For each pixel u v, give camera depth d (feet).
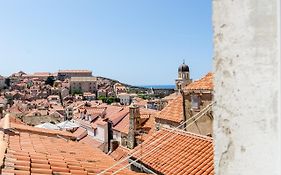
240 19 5.85
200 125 63.10
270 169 5.55
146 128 114.73
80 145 44.14
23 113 249.14
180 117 73.00
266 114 5.58
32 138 38.63
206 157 37.06
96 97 532.73
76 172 23.06
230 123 6.01
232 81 5.98
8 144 29.35
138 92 616.80
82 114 201.77
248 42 5.76
